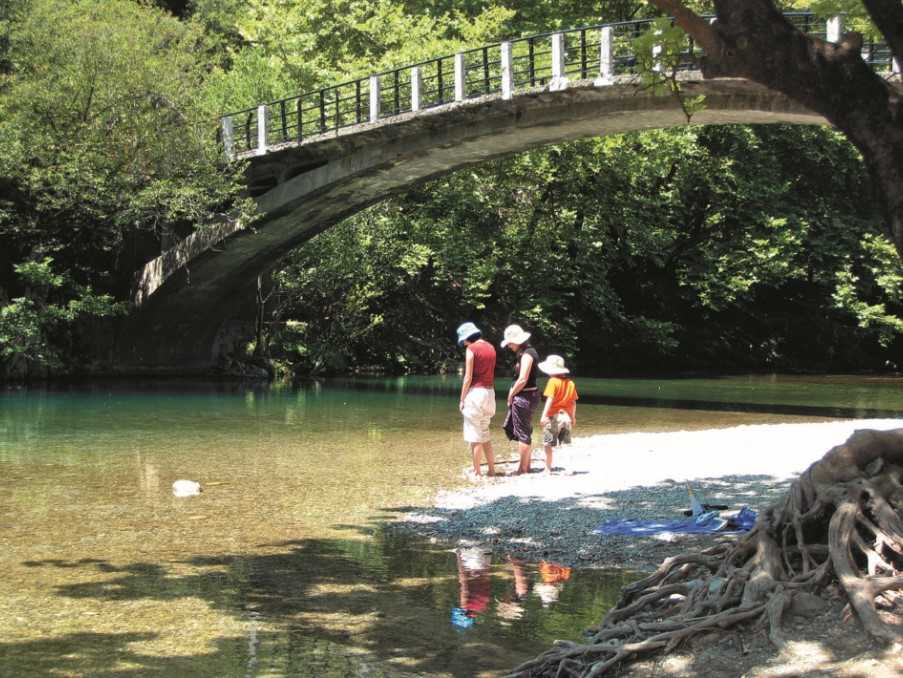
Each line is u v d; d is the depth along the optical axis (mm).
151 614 6051
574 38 32969
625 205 34406
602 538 8227
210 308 29766
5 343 25578
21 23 25234
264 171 26281
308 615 6062
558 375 11852
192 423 17297
